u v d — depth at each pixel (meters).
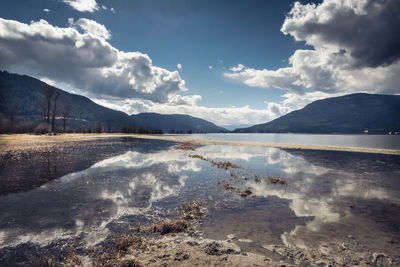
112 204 10.88
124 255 6.29
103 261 5.96
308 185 15.76
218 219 9.32
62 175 17.42
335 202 11.89
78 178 16.45
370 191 14.20
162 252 6.50
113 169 20.22
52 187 13.89
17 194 12.34
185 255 6.31
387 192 13.97
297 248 6.93
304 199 12.39
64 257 6.18
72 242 7.06
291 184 16.02
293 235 7.88
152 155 31.16
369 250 6.90
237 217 9.57
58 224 8.44
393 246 7.16
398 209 10.79
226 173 19.56
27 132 99.44
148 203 11.13
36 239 7.24
